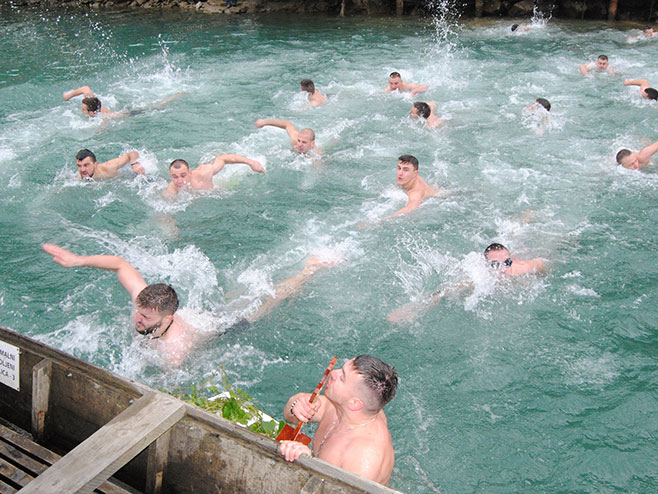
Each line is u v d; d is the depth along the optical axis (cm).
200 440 320
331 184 905
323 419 381
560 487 434
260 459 306
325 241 752
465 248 726
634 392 516
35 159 981
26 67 1552
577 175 918
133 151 945
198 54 1678
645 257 703
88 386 354
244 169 950
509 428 485
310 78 1435
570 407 503
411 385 531
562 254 712
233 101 1280
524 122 1130
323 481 289
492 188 882
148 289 523
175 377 526
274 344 577
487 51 1664
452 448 468
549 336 586
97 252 728
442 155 998
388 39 1817
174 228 787
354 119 1166
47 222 796
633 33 1839
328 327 601
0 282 665
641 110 1177
